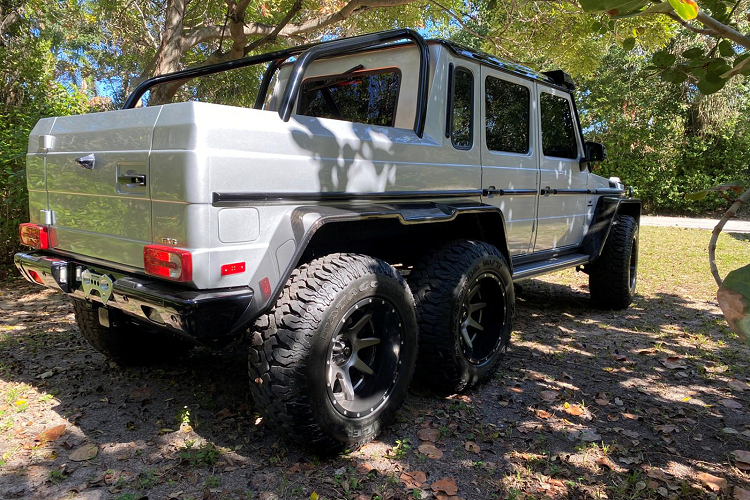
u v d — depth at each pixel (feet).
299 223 7.64
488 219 11.32
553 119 14.87
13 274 21.90
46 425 9.37
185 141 6.98
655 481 7.99
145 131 7.48
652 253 31.04
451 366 9.93
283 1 34.14
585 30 26.12
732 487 7.84
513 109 13.04
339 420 8.05
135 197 7.67
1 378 11.44
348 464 8.23
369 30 34.35
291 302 7.70
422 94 10.21
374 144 9.19
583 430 9.50
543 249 14.64
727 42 5.65
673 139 55.98
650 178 55.93
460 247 10.32
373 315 8.91
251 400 10.37
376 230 9.57
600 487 7.81
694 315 17.71
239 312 7.43
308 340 7.54
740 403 10.80
